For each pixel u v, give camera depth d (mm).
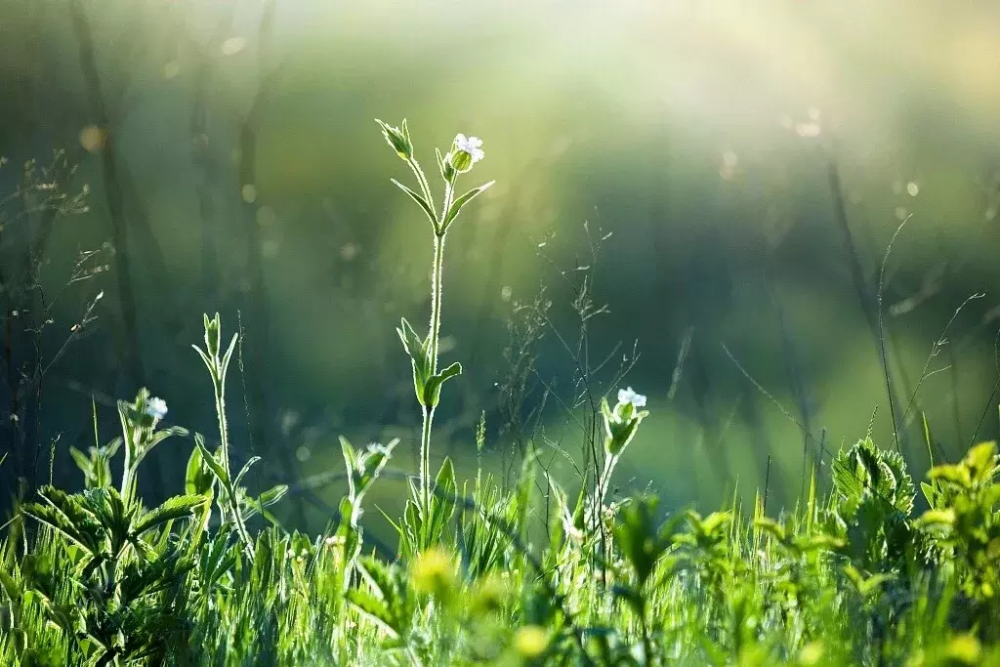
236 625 1549
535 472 1682
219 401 1615
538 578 1523
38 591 1530
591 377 1759
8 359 1650
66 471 1957
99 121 2240
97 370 2197
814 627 1486
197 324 2658
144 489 1990
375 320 2959
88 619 1521
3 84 2326
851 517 1544
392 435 2436
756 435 2205
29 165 1828
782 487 1923
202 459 1604
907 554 1533
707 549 1516
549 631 1452
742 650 1444
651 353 2867
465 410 2227
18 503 1549
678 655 1480
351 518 1579
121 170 2594
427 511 1583
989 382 2234
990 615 1477
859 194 2895
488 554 1572
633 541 1442
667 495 2006
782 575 1523
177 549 1548
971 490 1512
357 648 1537
